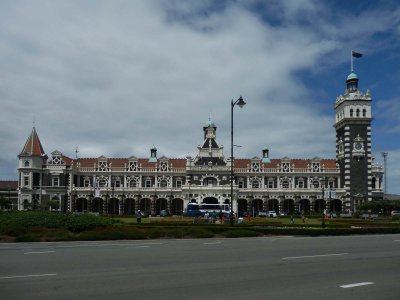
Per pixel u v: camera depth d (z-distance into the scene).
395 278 22.00
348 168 147.12
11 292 18.05
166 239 46.72
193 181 155.50
